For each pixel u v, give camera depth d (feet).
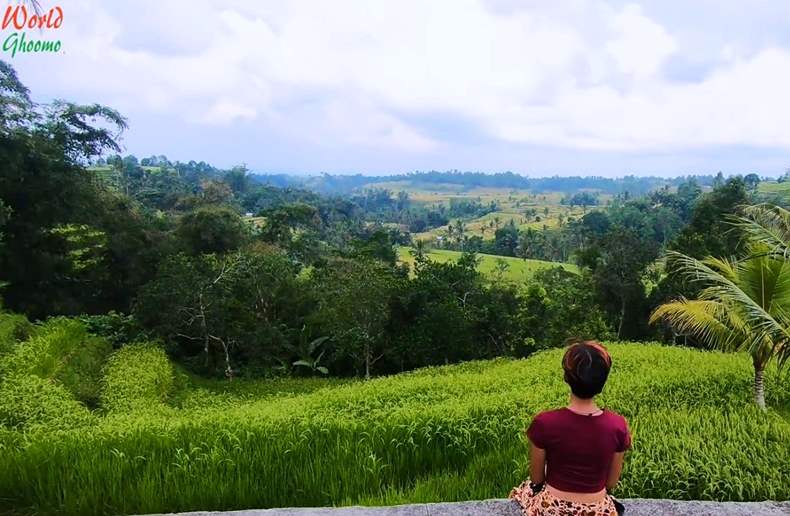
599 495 9.14
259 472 18.31
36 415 34.04
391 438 22.36
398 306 92.27
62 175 87.15
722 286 32.96
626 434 9.25
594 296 107.34
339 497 17.71
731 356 52.85
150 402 49.52
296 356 92.84
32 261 87.10
